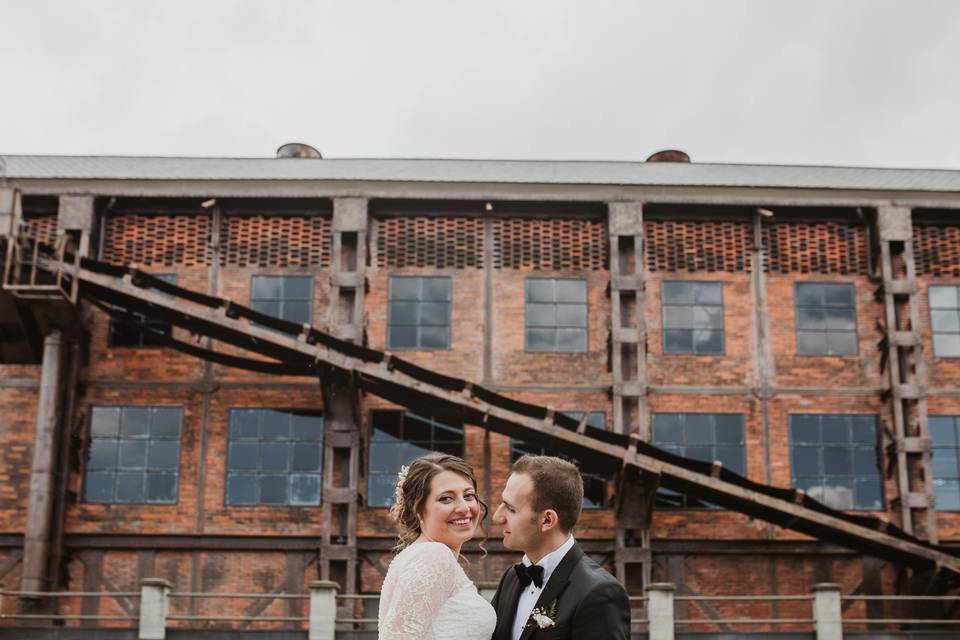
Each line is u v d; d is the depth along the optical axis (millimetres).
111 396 18719
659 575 18250
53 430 17891
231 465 18547
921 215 19797
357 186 19188
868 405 19031
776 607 18125
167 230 19406
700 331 19281
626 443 17062
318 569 18188
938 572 17031
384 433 18656
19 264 17328
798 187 19312
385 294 19234
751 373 19125
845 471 18781
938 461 18906
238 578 18141
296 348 17359
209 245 19359
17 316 17922
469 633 3840
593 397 18891
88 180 19031
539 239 19578
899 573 18109
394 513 4246
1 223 17297
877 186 20797
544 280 19406
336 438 17969
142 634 14930
